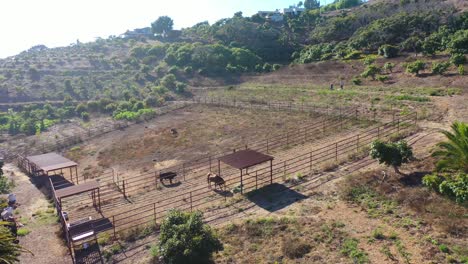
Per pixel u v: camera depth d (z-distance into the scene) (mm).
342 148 26609
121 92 68812
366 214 16422
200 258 13258
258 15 120562
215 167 27812
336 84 53062
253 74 72688
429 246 13367
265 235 15742
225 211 19031
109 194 24562
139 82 74938
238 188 21906
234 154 23203
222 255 14492
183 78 74875
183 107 52344
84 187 21875
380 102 39562
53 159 29562
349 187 19078
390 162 19359
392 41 68812
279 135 34000
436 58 51156
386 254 13258
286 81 61656
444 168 18422
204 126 41469
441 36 59625
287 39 97812
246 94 56594
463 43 50688
